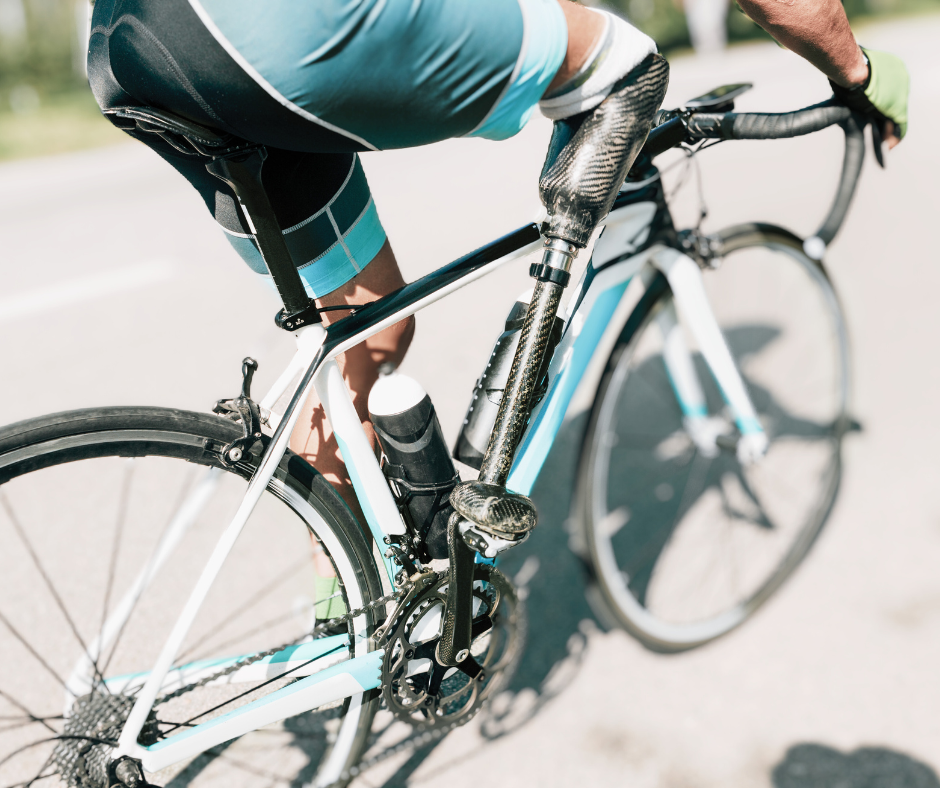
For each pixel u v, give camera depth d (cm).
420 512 122
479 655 142
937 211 422
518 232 120
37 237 508
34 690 164
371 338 127
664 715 169
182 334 346
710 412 258
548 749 162
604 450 169
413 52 86
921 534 212
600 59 100
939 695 170
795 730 164
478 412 123
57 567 189
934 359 288
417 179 546
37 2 1385
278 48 83
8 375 316
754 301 284
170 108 94
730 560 208
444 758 161
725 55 1198
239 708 121
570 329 135
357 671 124
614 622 175
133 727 113
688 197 440
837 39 117
